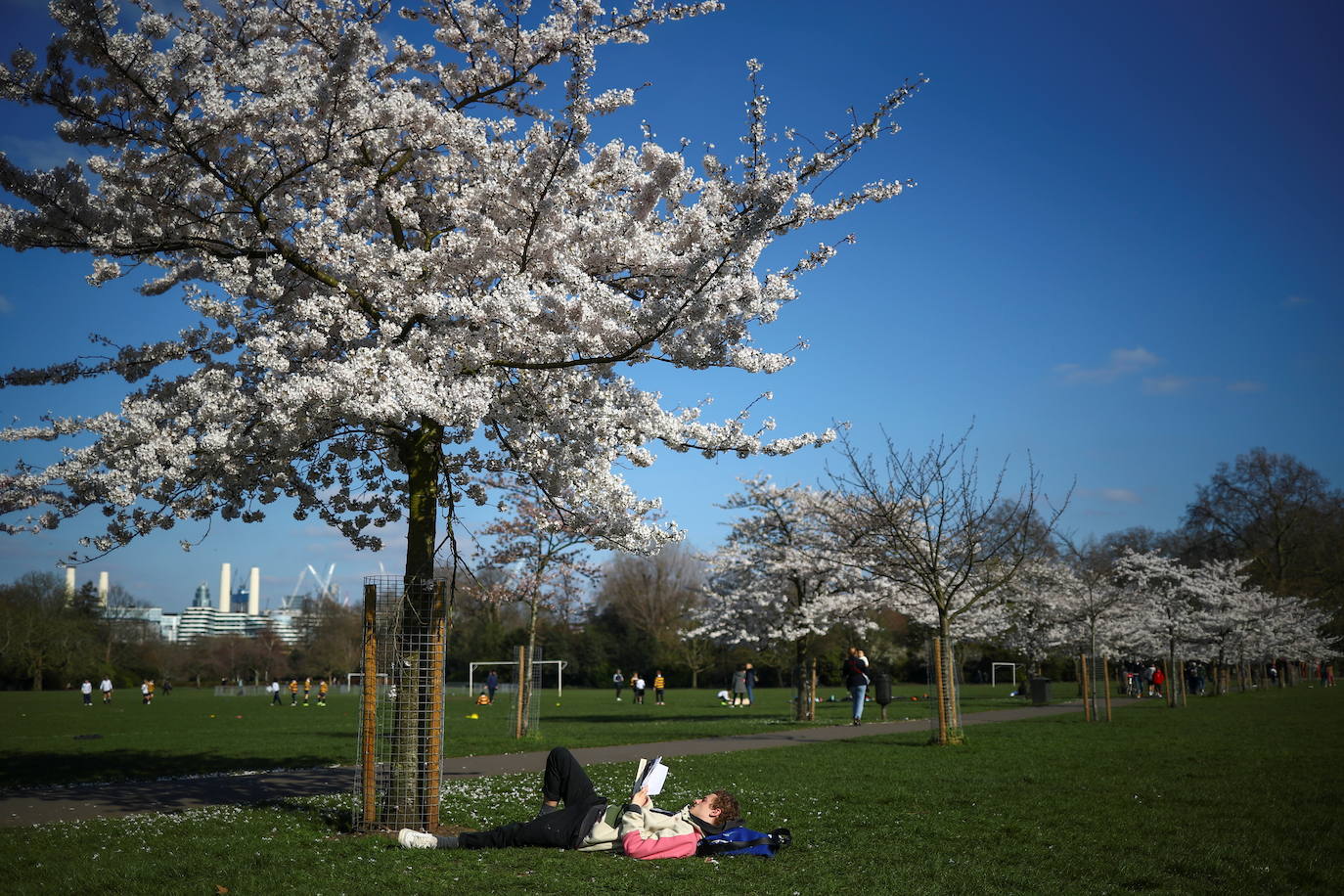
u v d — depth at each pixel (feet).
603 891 22.97
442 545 37.81
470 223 36.94
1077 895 23.16
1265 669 220.02
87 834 30.99
